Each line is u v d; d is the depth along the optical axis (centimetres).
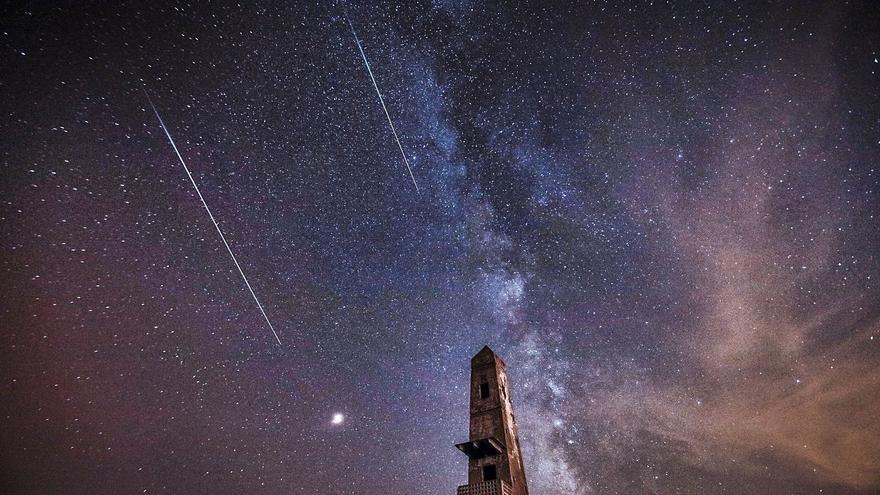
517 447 2353
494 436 2223
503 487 1952
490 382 2444
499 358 2605
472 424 2322
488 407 2347
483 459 2167
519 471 2245
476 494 1948
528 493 2284
